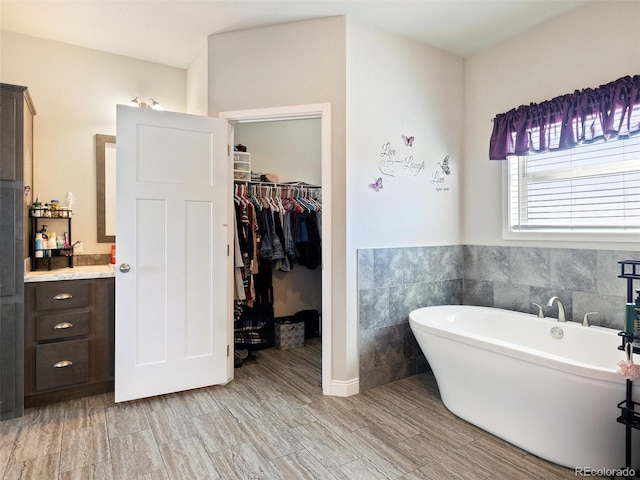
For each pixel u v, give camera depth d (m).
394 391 2.77
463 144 3.37
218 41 2.89
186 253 2.70
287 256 3.77
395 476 1.80
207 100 2.91
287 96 2.76
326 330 2.70
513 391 2.01
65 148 3.06
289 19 2.71
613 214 2.50
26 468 1.83
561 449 1.87
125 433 2.16
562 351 2.51
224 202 2.82
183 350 2.70
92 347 2.63
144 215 2.57
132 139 2.53
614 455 1.77
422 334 2.48
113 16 2.68
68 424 2.25
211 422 2.29
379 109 2.85
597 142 2.57
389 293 2.91
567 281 2.67
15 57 2.90
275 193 4.00
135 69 3.36
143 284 2.57
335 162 2.69
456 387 2.36
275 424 2.28
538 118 2.76
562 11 2.64
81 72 3.13
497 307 3.12
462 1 2.51
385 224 2.88
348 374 2.69
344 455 1.97
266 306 3.90
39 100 2.97
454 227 3.32
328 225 2.70
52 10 2.59
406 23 2.78
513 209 3.03
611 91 2.36
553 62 2.73
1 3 2.51
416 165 3.06
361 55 2.75
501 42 3.07
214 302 2.80
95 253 3.16
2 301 2.29
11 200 2.31
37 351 2.45
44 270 2.73
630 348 1.75
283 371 3.17
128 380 2.53
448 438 2.13
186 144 2.69
